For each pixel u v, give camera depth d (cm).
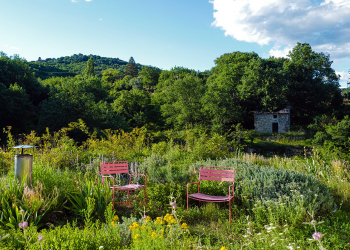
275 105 3981
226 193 597
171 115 5153
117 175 739
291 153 3159
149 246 292
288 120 3962
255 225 473
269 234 415
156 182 677
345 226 463
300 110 4659
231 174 574
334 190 718
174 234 344
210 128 4084
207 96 4116
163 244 296
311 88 4409
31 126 3681
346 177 817
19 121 3556
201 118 4662
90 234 330
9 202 450
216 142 1098
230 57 4719
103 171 626
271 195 537
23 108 3625
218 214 534
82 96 3709
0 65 4312
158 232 327
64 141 1080
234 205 554
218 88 4172
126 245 336
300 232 435
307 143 3272
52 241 294
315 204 491
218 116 4047
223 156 1034
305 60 4684
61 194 517
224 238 424
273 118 4044
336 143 2130
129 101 6288
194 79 5075
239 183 604
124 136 1264
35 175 570
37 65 14562
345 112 4375
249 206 527
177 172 699
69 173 712
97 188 537
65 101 3447
